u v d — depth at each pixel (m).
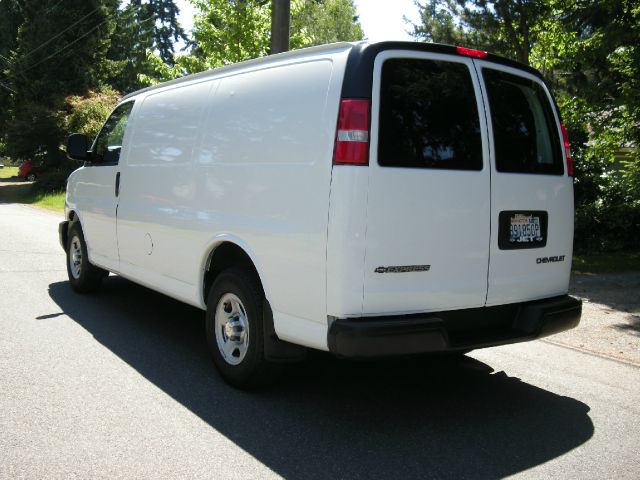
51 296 7.23
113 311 6.61
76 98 28.69
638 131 12.29
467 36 18.20
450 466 3.37
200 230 4.74
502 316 4.16
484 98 4.02
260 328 4.21
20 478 3.10
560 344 5.91
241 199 4.30
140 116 5.98
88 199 6.86
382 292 3.56
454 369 5.11
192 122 5.01
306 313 3.75
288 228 3.85
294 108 3.92
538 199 4.24
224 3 16.19
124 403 4.12
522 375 4.99
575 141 13.94
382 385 4.66
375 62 3.60
